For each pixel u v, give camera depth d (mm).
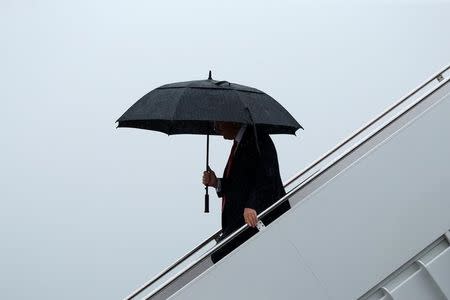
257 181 13375
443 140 12930
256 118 13258
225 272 12711
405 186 12852
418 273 13055
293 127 14266
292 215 12742
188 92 13828
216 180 14875
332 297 12688
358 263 12742
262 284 12672
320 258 12719
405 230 12812
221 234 14898
